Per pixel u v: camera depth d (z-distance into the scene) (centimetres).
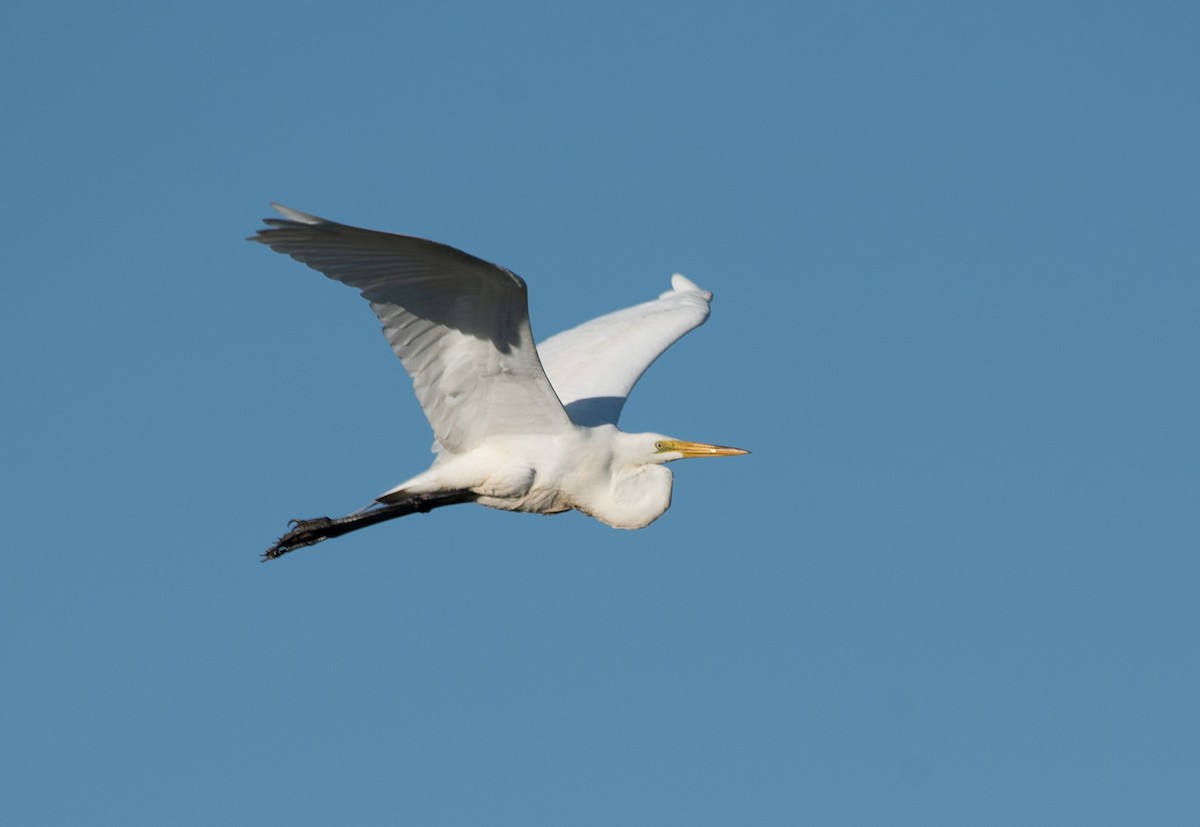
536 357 1298
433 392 1323
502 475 1377
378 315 1221
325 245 1127
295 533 1414
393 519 1421
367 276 1174
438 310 1242
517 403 1358
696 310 1811
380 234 1101
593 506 1447
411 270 1183
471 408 1353
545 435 1394
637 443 1470
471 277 1195
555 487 1414
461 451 1386
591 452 1422
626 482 1462
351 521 1414
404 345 1265
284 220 1074
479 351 1298
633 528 1470
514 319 1255
